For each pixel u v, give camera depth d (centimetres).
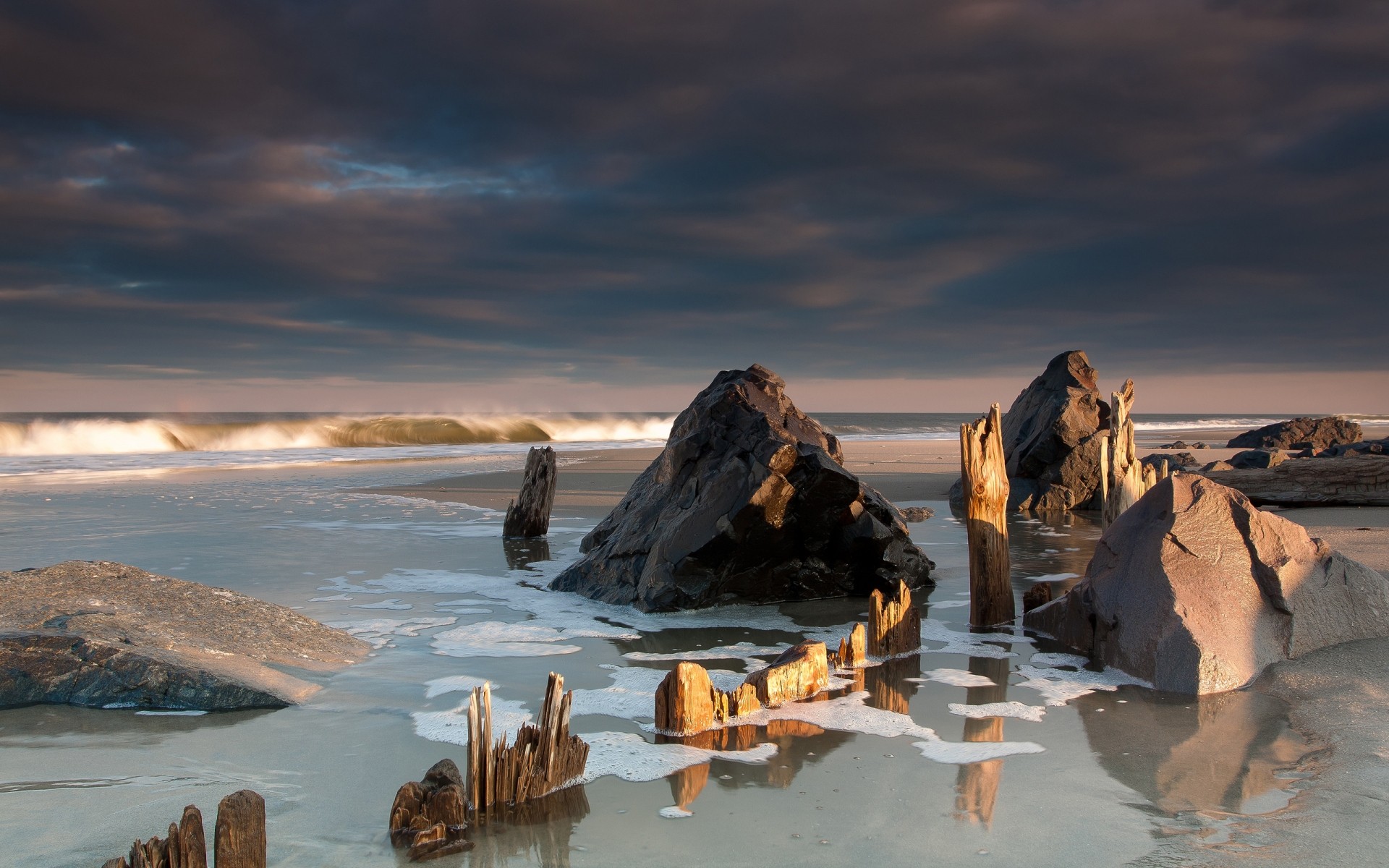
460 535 1351
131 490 1945
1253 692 579
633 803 425
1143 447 3419
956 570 1086
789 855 369
